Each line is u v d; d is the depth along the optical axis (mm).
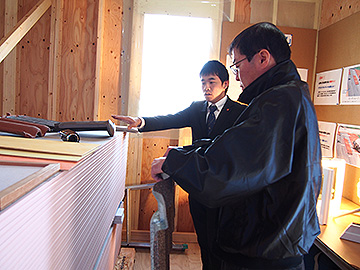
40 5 2400
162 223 1023
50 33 2609
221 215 912
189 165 805
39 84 2709
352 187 2229
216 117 1972
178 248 2662
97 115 2674
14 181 421
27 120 1137
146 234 2812
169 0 2645
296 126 811
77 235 716
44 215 491
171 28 2682
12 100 2670
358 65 2145
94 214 902
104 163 995
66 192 603
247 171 750
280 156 773
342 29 2363
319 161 856
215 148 790
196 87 2732
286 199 815
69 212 636
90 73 2697
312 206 830
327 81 2555
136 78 2693
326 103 2566
